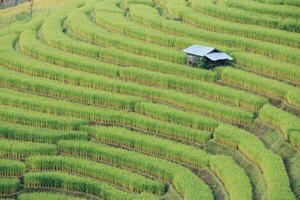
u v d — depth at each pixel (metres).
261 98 78.00
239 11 102.19
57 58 94.25
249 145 68.75
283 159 67.56
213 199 61.94
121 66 91.06
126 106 81.50
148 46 94.31
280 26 96.94
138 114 79.50
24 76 90.19
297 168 64.62
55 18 115.06
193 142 74.44
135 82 87.44
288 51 87.94
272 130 73.19
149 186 66.25
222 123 75.31
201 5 106.75
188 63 90.06
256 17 99.31
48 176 68.62
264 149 67.69
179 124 77.06
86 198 66.94
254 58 87.12
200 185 64.25
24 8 139.62
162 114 78.06
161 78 85.50
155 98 82.75
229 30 97.75
